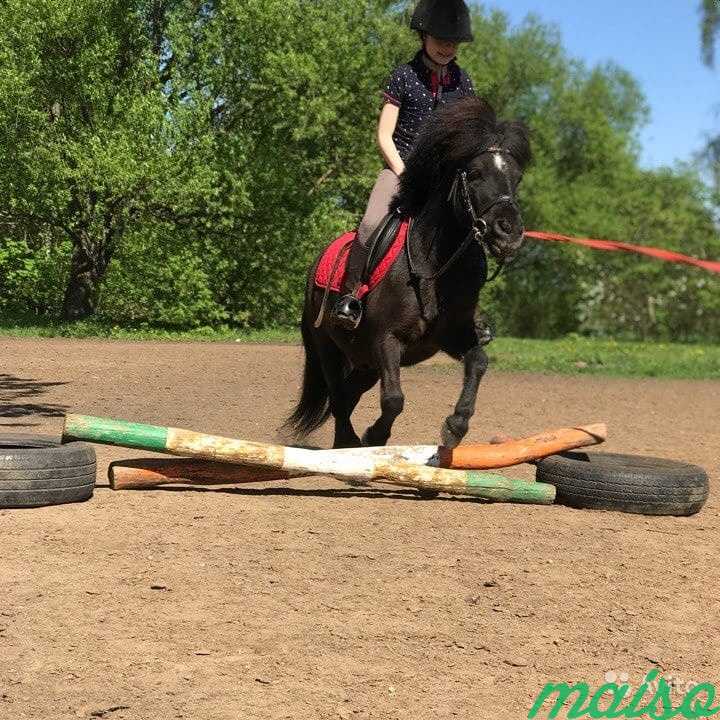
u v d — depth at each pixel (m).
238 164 26.30
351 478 6.54
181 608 4.42
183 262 26.83
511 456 6.87
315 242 29.05
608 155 48.91
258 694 3.63
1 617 4.22
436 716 3.55
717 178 44.41
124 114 24.80
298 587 4.78
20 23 24.28
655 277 42.25
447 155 6.26
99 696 3.56
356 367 7.70
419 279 6.36
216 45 25.61
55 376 14.91
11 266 28.53
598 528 6.23
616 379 19.03
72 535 5.44
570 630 4.44
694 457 9.73
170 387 14.04
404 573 5.08
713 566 5.52
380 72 30.02
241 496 6.67
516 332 48.94
